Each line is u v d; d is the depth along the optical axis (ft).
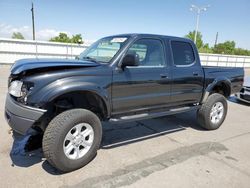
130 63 11.69
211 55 92.22
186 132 16.99
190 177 10.85
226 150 14.11
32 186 9.64
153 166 11.71
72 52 63.36
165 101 14.66
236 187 10.25
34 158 11.90
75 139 10.82
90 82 10.91
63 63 10.77
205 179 10.75
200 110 17.19
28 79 9.84
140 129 17.08
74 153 10.92
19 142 13.56
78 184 9.95
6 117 10.59
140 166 11.66
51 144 10.02
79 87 10.47
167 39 14.49
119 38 13.33
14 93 10.17
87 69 10.96
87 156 11.29
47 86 9.89
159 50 14.10
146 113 13.94
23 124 9.80
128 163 11.91
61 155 10.25
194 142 15.14
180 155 13.09
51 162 10.30
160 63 14.14
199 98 16.83
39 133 12.72
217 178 10.89
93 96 11.61
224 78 17.90
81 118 10.73
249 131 17.97
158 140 15.17
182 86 15.25
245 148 14.57
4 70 48.08
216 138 16.10
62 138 10.16
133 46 12.66
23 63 10.63
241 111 24.94
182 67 15.16
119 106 12.47
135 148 13.74
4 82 33.58
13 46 55.11
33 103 9.80
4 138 14.03
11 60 55.62
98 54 13.65
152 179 10.55
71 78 10.41
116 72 11.85
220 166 12.05
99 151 13.10
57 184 9.87
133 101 12.93
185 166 11.85
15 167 11.01
